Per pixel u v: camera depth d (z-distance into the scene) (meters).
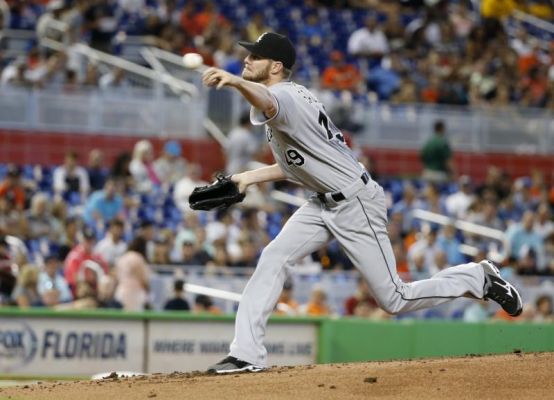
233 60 73.44
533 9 99.38
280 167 26.19
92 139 68.44
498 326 48.19
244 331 25.50
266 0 88.44
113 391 24.11
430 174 71.81
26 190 58.66
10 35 74.38
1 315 43.56
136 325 45.31
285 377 24.45
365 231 25.58
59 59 70.12
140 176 60.97
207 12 81.38
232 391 23.33
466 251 60.03
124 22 79.19
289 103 24.62
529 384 23.78
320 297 49.88
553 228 62.00
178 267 49.09
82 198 59.09
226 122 71.19
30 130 67.38
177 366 45.78
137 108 69.38
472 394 23.06
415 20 94.94
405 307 26.28
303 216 26.11
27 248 51.38
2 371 43.50
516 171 77.25
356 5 92.00
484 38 86.88
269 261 25.86
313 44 85.12
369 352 48.03
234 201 26.41
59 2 77.12
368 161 68.56
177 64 73.50
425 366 25.38
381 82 78.94
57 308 44.66
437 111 75.94
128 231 56.12
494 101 80.44
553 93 83.25
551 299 53.28
